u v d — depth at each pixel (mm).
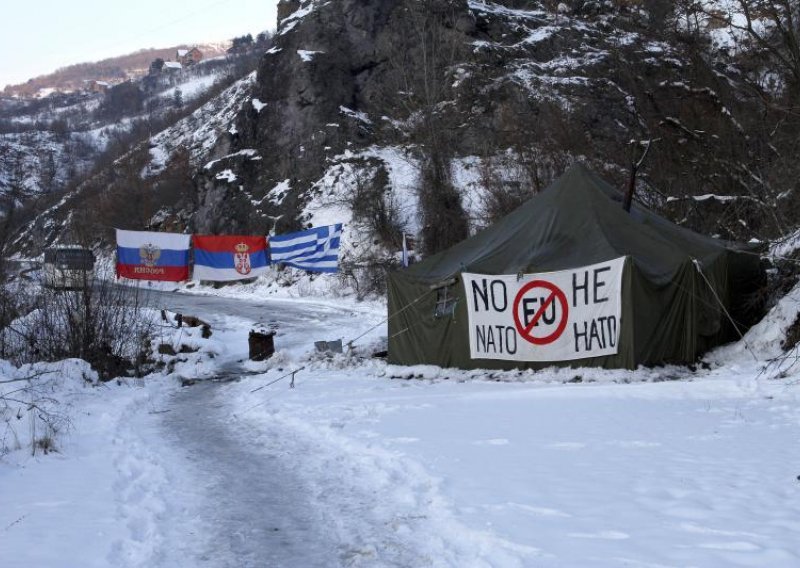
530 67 46688
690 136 29750
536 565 5410
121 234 25953
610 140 34906
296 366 21016
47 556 6391
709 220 27297
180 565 6438
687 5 27641
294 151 52875
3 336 20250
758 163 27281
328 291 41938
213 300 43531
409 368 18812
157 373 21375
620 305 16328
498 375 17359
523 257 17984
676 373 16047
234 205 54156
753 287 19344
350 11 55750
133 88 196250
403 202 43906
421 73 48312
